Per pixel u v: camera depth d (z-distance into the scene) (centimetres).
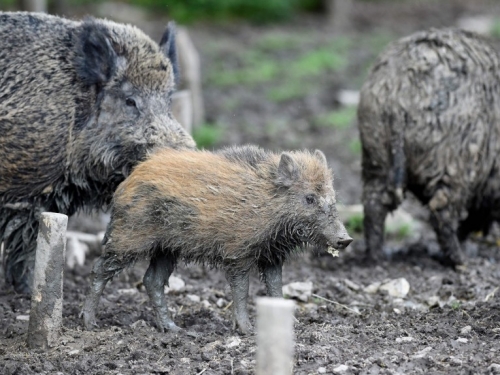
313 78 4056
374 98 1841
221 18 5381
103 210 1711
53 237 1325
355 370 1180
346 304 1611
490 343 1289
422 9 5819
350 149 3059
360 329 1390
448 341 1306
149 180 1364
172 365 1243
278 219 1335
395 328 1393
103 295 1659
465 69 1800
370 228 1905
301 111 3566
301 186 1334
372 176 1891
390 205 1877
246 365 1220
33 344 1345
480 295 1647
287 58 4459
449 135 1783
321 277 1828
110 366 1254
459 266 1844
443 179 1802
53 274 1335
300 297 1647
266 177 1348
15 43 1594
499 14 5481
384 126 1828
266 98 3753
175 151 1430
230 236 1334
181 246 1366
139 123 1588
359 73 4144
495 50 1862
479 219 1942
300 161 1352
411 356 1235
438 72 1798
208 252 1360
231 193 1336
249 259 1359
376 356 1233
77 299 1641
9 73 1573
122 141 1591
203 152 1408
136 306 1584
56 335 1353
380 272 1853
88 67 1580
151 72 1609
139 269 1859
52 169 1580
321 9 5541
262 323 988
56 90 1579
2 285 1753
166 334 1395
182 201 1342
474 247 2048
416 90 1798
